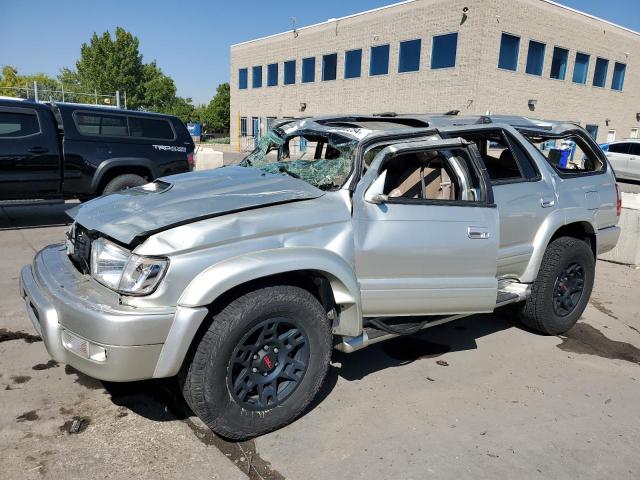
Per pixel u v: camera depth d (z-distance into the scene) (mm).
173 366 2688
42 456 2812
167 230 2789
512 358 4316
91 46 63625
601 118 29484
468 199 3717
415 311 3549
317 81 31469
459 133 3957
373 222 3295
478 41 22391
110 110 8578
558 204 4520
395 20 25969
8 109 7723
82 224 3158
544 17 24531
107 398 3420
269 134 4531
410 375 3936
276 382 3061
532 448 3072
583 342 4727
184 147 9297
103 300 2771
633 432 3289
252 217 2977
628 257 7418
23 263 6336
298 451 2957
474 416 3393
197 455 2883
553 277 4516
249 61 37312
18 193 7867
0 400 3330
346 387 3715
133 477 2682
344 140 3562
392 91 26672
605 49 28266
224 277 2713
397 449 3008
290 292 2984
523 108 24891
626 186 18172
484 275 3721
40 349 4066
